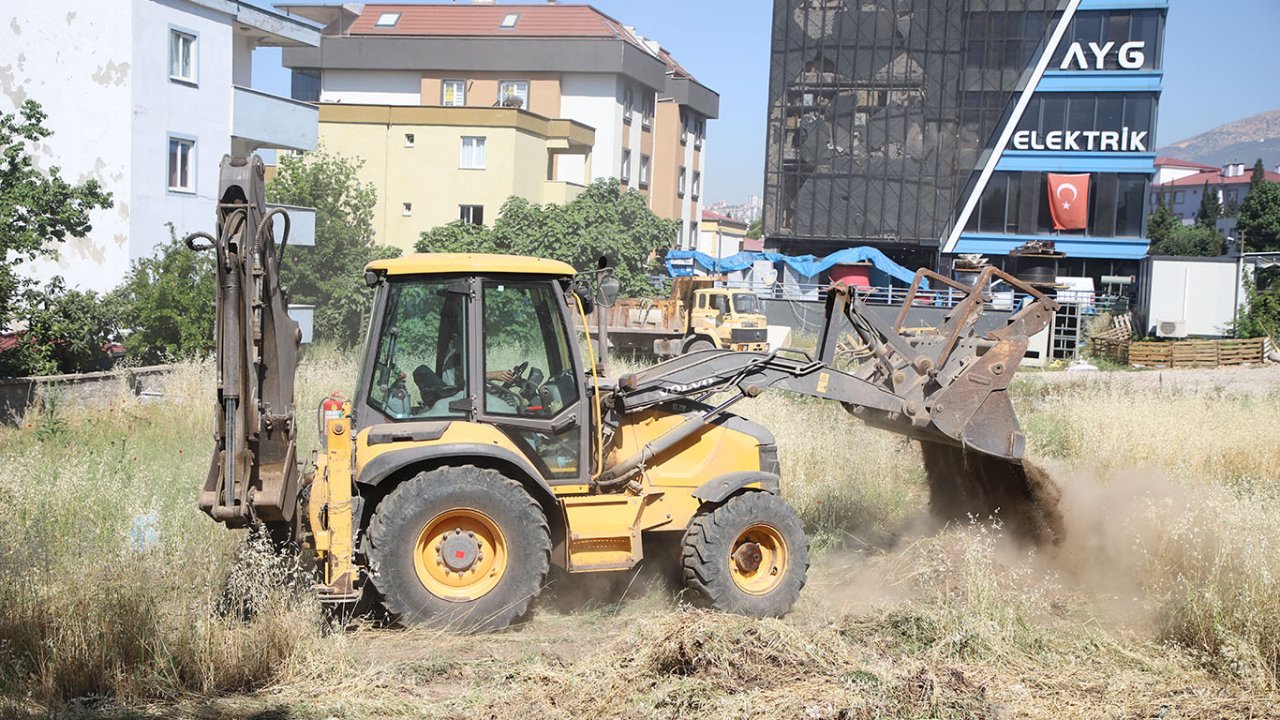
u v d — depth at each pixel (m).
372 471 6.48
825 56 49.88
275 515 6.41
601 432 7.22
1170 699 5.67
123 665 5.58
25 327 18.19
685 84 53.66
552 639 6.55
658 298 33.44
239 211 6.25
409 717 5.28
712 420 7.52
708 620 6.15
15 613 5.70
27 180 15.23
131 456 10.69
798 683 5.68
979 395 8.02
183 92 24.61
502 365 6.99
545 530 6.69
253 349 6.26
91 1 23.17
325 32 47.41
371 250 29.47
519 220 34.44
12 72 23.45
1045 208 48.84
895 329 8.27
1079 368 31.89
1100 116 47.84
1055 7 47.78
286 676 5.71
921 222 49.84
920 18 48.91
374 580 6.43
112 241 23.34
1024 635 6.55
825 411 14.72
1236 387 23.67
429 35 45.69
